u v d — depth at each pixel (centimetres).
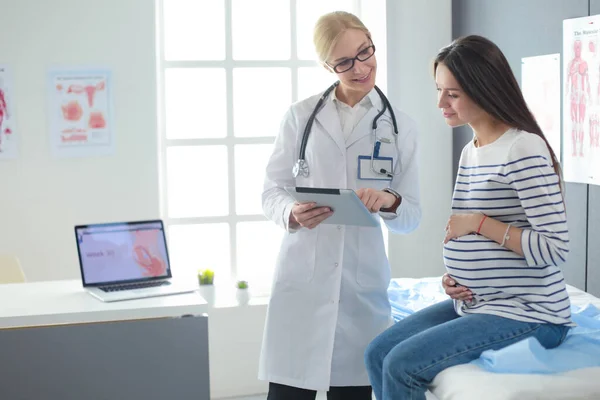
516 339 219
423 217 431
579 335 235
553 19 333
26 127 394
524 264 221
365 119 263
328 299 262
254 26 432
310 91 441
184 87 425
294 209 243
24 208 396
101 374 238
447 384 212
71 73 396
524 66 359
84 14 396
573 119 322
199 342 245
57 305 240
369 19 438
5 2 388
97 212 404
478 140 234
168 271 270
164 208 425
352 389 268
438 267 435
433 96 427
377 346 238
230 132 427
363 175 261
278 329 266
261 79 433
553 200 213
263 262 441
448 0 426
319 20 255
